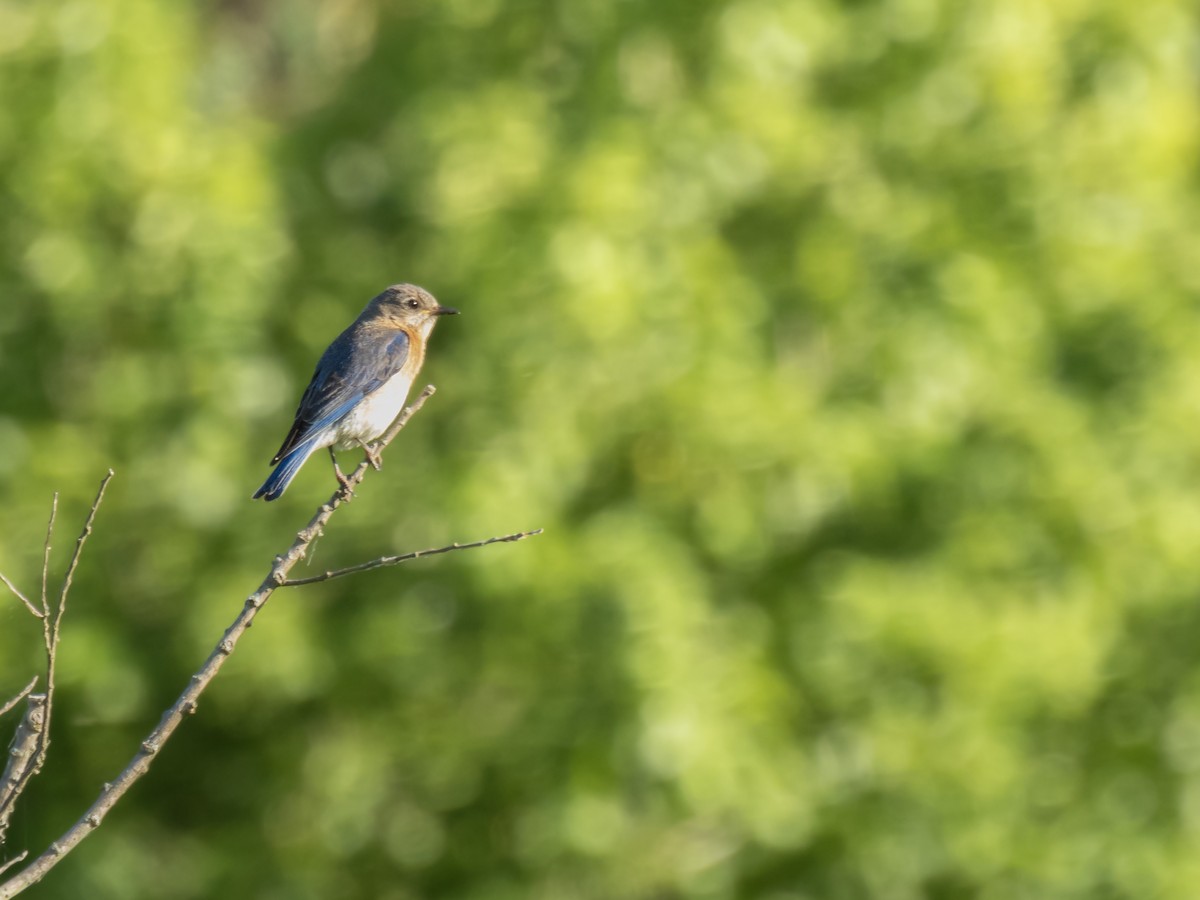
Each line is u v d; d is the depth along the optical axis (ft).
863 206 50.08
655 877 47.29
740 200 50.85
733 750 44.37
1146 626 50.16
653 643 43.88
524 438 45.96
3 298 49.49
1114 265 50.57
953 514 48.32
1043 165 50.93
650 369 46.42
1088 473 47.60
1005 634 46.47
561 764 45.19
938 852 46.73
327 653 47.11
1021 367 49.16
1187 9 55.01
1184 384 49.19
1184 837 48.75
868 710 47.11
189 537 48.37
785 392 47.24
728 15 50.24
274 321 51.24
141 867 49.16
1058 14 53.57
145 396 48.39
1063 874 47.67
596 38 50.72
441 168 49.11
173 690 48.49
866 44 52.65
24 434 48.78
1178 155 54.60
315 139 54.29
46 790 49.73
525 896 46.65
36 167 49.11
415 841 48.80
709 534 46.65
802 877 47.62
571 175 47.29
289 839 49.16
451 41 52.39
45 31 50.26
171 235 49.19
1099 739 50.52
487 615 45.78
